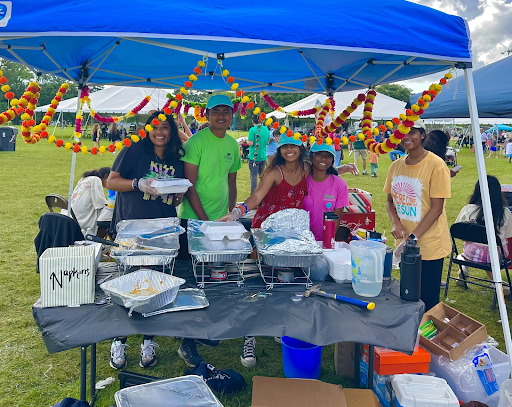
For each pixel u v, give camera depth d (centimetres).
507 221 349
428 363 215
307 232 226
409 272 190
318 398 188
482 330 230
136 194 251
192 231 221
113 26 169
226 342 308
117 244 198
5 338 300
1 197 796
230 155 287
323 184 279
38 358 277
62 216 274
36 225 611
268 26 179
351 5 201
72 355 282
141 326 168
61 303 179
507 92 298
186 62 363
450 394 191
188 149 272
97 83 400
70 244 276
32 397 236
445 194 259
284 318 177
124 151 253
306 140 275
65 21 168
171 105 243
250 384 251
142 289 179
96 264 199
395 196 288
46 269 177
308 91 440
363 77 365
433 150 375
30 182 976
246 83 437
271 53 346
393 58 297
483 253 366
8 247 507
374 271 193
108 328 168
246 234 233
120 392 165
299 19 185
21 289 385
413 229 275
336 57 335
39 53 286
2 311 341
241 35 176
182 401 161
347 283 212
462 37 202
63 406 176
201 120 384
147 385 170
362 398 195
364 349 229
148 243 199
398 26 194
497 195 353
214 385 233
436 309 256
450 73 222
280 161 279
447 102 354
